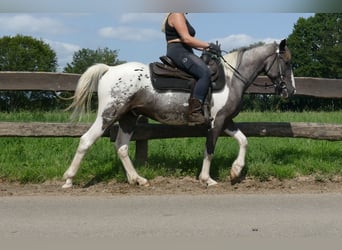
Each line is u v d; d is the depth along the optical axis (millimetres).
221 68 6766
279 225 4855
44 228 4746
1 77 7273
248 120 12500
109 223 4922
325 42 55719
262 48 6969
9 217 5152
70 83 7434
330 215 5250
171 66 6625
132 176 6781
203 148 8648
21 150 8375
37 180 6965
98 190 6543
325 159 8055
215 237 4480
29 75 7328
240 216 5203
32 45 48781
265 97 15391
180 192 6445
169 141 9336
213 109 6688
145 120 7598
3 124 7148
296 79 7742
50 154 8352
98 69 6562
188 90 6617
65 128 7262
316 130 7570
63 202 5840
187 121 6711
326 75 56344
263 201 5910
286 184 6926
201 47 6539
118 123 7238
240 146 6949
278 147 8766
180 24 6469
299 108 19078
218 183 6977
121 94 6477
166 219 5078
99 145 8812
